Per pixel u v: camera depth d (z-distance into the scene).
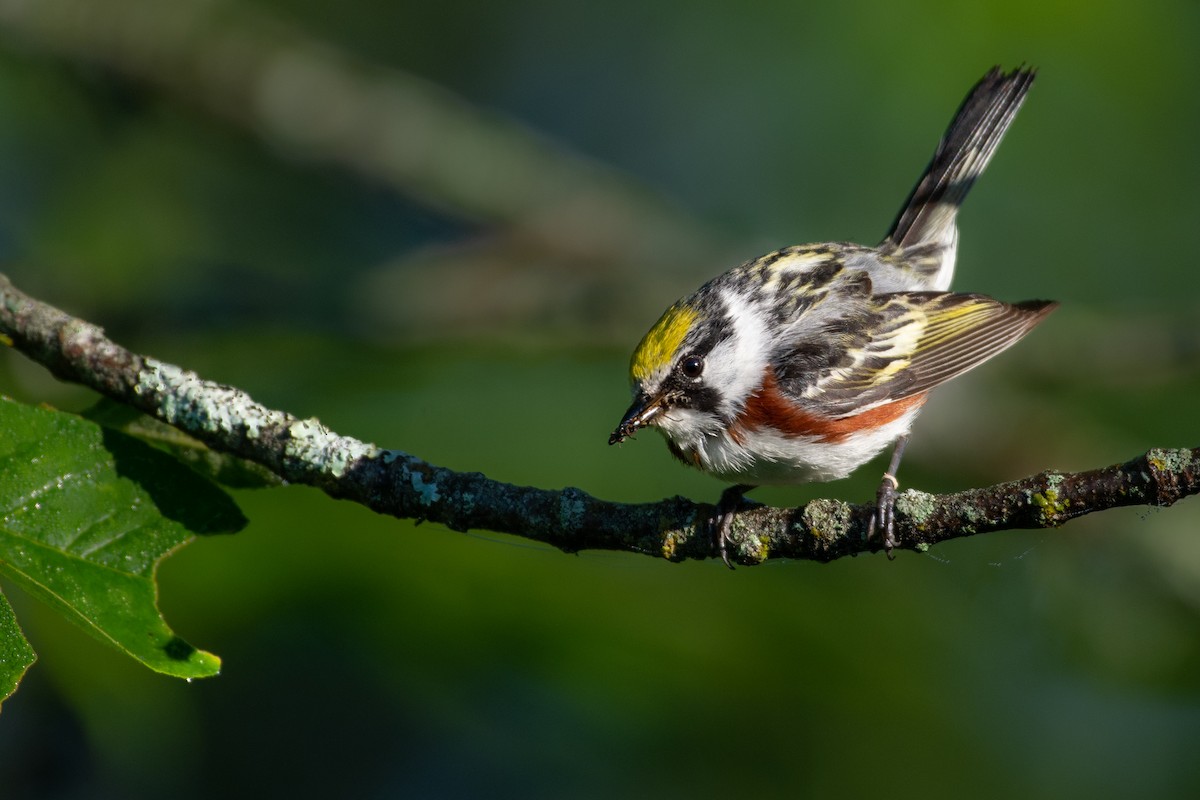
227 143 17.03
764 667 11.34
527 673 10.91
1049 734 12.91
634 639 11.07
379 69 18.12
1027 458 15.84
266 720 12.20
